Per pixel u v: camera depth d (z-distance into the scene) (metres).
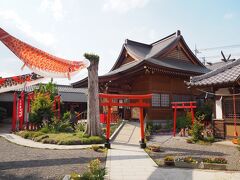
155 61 22.47
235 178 7.73
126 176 8.04
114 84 24.00
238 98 14.59
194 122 15.91
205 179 7.67
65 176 7.45
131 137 16.92
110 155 11.57
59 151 12.61
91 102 16.73
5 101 31.02
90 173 6.93
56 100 25.39
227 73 15.77
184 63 26.31
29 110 24.52
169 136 17.83
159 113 21.92
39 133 17.69
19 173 8.23
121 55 28.64
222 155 11.33
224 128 15.30
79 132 18.39
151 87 21.84
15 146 14.09
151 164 9.74
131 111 24.16
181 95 23.70
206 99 23.58
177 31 26.70
